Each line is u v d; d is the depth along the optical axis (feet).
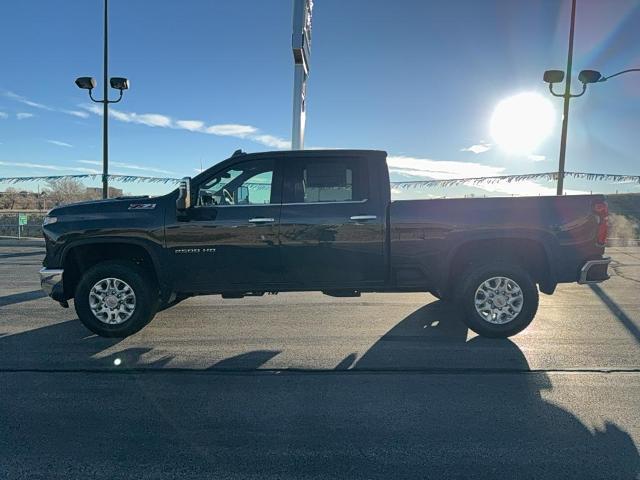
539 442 10.85
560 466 9.89
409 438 11.08
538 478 9.50
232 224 18.01
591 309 23.07
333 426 11.68
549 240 17.93
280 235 18.02
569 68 47.16
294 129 37.63
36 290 28.12
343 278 18.42
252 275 18.34
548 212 17.99
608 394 13.37
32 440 11.05
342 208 18.16
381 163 18.53
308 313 22.57
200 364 15.89
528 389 13.74
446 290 18.44
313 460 10.19
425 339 18.49
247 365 15.78
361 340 18.38
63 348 17.56
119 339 18.57
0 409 12.65
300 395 13.44
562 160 48.32
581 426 11.57
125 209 18.39
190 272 18.26
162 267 18.19
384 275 18.43
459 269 18.89
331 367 15.55
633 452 10.41
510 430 11.41
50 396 13.44
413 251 18.16
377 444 10.83
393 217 18.12
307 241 18.06
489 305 18.26
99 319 18.33
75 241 18.15
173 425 11.76
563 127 48.06
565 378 14.53
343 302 24.98
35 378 14.76
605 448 10.57
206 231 18.01
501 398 13.16
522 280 18.01
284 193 18.43
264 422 11.89
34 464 10.07
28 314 22.39
